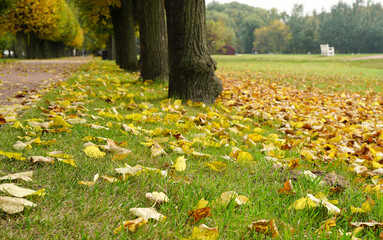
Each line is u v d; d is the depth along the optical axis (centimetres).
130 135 312
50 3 3553
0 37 5556
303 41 12438
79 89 648
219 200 183
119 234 143
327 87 1193
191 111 491
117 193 184
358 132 443
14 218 145
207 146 305
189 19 542
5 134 274
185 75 561
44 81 870
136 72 1401
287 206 190
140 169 206
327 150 349
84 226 147
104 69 1388
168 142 298
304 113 602
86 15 2205
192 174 229
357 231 165
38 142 249
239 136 371
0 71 1184
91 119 374
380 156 302
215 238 142
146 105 470
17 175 178
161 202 176
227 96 712
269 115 519
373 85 1313
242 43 15625
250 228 158
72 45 7438
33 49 4238
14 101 493
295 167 262
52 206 160
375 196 214
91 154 235
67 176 197
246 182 220
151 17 874
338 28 12231
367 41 11794
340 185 227
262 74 1655
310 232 164
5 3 3103
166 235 148
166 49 909
